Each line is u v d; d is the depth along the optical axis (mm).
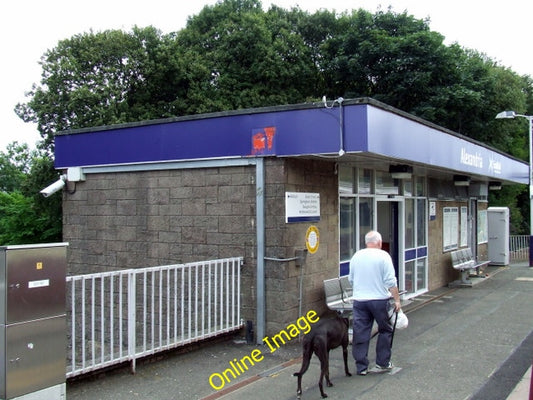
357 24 24984
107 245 9328
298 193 7652
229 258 7605
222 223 8016
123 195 9141
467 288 12922
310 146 7129
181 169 8461
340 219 8859
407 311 9977
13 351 4492
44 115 18188
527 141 31078
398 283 10992
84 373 5734
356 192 9250
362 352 6113
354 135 6828
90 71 19438
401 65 23516
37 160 18625
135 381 5914
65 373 4957
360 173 9438
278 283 7449
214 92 22469
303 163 7805
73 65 18422
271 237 7520
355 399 5355
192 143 8250
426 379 5961
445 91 23094
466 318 9328
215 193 8102
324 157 7574
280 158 7469
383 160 8164
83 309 5559
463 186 14742
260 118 7570
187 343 6957
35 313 4672
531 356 6891
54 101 18234
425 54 23469
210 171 8156
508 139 27453
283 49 23875
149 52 20984
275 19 26156
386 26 25297
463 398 5359
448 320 9156
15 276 4527
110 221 9305
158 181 8727
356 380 5961
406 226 11430
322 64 25375
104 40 19578
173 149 8461
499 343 7570
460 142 10422
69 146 9781
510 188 30156
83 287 5555
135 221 8992
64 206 9914
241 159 7777
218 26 25062
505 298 11453
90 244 9547
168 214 8602
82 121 17922
